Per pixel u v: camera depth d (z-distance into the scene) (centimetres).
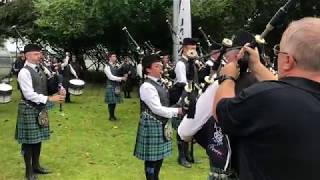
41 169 506
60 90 482
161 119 436
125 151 614
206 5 1358
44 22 1386
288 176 138
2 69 2061
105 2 1320
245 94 148
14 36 1650
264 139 142
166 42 1543
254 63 178
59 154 590
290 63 147
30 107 473
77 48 1602
